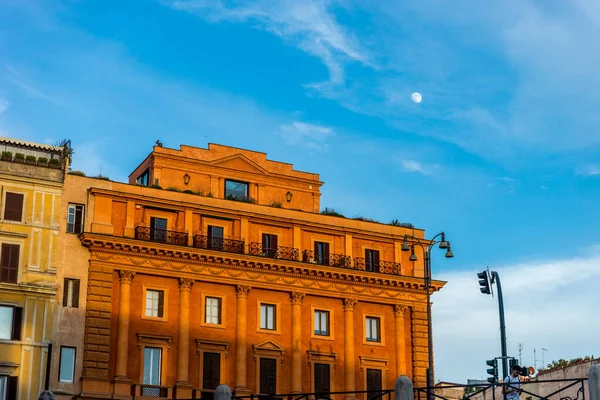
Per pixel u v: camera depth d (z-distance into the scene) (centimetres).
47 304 6688
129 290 6944
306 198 8162
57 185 6925
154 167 7619
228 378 7138
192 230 7281
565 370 6781
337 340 7600
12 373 6481
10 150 7031
